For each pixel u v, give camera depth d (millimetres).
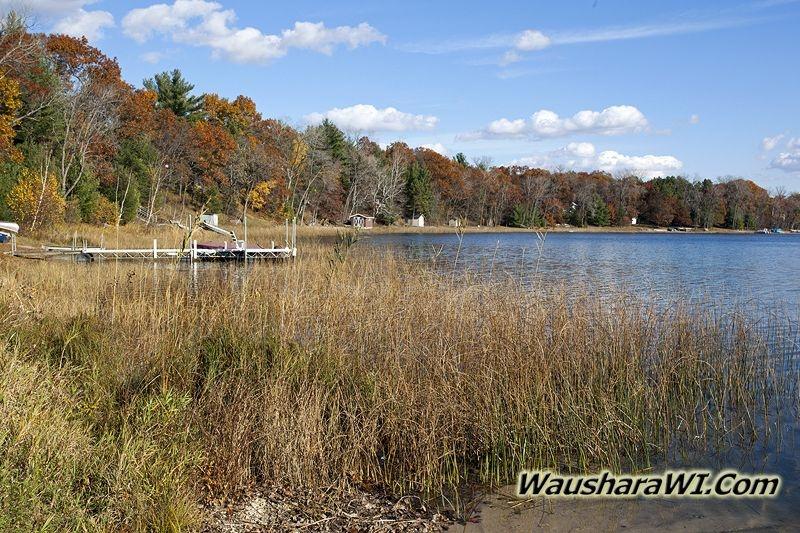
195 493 5863
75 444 5535
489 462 7398
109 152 52656
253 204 63469
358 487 6680
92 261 25797
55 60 53438
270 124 80688
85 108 49469
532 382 8297
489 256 33906
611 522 6145
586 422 7891
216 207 59469
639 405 8477
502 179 96125
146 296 11609
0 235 29062
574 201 95250
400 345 8828
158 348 8203
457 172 95312
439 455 7105
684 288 21109
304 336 9164
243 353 8078
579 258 36781
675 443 8172
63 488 4898
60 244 32156
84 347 8297
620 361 9359
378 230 74875
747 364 10391
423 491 6691
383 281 12094
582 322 10047
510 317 9711
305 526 5809
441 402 7566
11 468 4781
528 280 15734
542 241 12641
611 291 13844
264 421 6836
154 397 6605
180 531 5023
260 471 6684
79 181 43562
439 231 76938
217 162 63000
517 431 7484
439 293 10875
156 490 5207
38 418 5652
